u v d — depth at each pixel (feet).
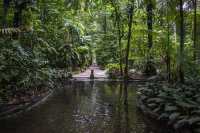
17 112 45.98
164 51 66.64
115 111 47.62
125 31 85.51
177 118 34.88
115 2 69.77
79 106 51.96
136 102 55.72
